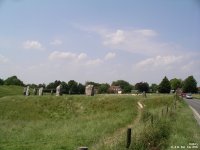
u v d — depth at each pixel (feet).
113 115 108.68
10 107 136.67
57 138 72.28
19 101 140.77
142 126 65.62
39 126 94.73
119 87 396.16
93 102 134.92
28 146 65.05
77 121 103.30
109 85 397.80
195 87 498.69
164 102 147.54
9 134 79.00
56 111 131.75
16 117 128.88
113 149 49.93
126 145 49.08
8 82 426.51
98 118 106.01
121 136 59.82
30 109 134.10
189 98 308.40
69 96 142.41
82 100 137.49
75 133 77.36
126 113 107.96
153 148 53.57
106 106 131.75
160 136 61.21
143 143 52.47
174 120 88.07
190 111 130.11
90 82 335.88
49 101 138.92
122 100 134.82
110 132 78.18
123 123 90.07
